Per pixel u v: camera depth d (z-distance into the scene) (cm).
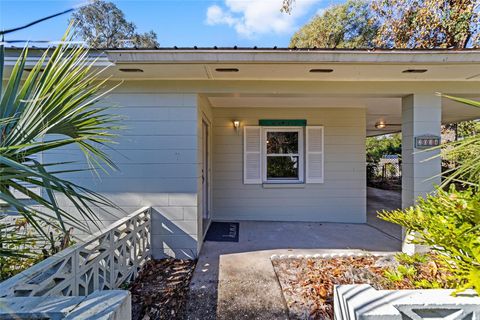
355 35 1133
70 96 152
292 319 232
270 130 599
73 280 194
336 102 523
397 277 204
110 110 367
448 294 133
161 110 372
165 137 373
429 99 370
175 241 372
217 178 591
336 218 586
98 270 232
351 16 1129
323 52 289
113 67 317
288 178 609
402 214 201
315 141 587
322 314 237
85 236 369
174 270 331
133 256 310
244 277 307
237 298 264
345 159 588
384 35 866
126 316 120
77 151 373
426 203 200
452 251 151
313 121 586
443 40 736
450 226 155
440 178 366
